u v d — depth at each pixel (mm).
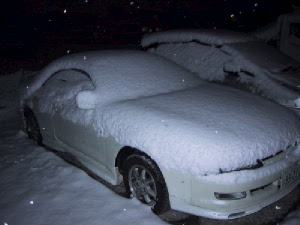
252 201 2363
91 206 2922
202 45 5031
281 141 2541
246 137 2443
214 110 2926
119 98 3279
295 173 2645
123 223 2646
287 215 2707
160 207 2637
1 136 5012
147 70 3842
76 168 3693
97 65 3695
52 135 4066
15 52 13172
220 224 2672
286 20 6328
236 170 2309
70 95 3678
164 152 2445
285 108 3160
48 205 2982
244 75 4367
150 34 5910
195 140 2389
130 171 2867
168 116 2758
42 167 3799
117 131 2828
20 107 4719
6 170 3771
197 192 2357
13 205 3020
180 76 3947
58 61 4234
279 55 4820
